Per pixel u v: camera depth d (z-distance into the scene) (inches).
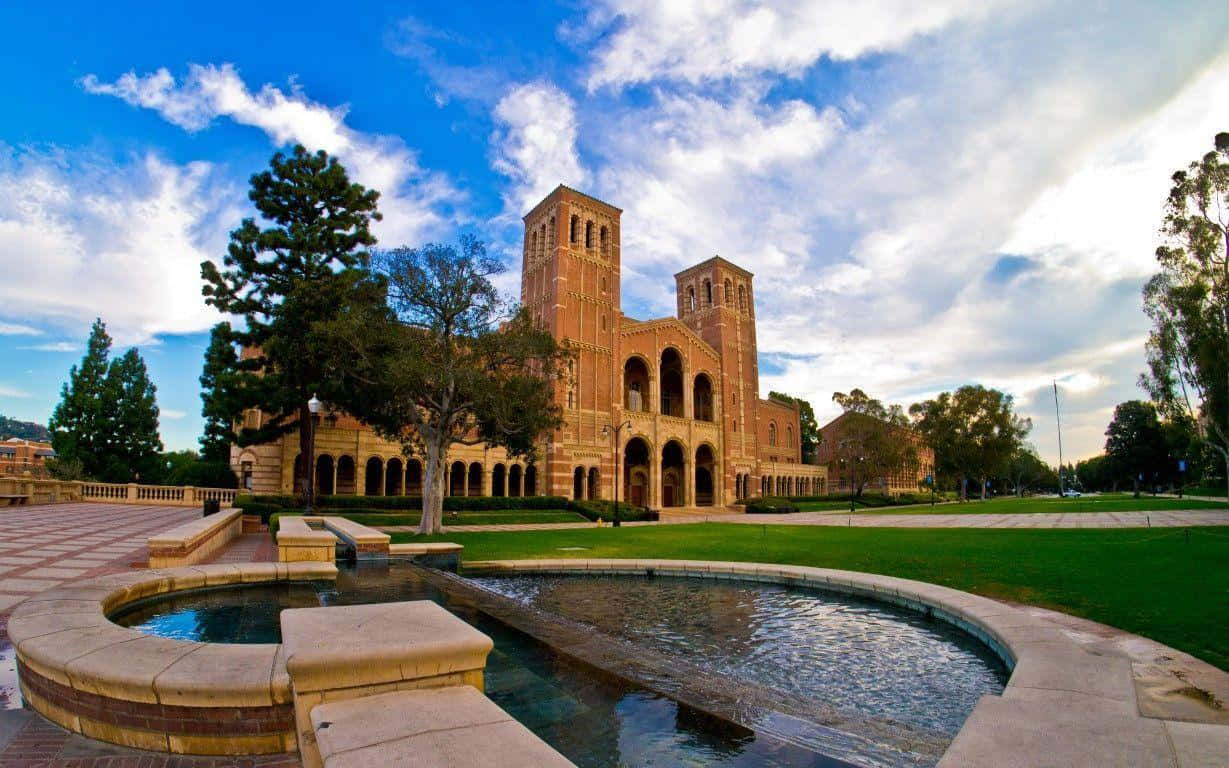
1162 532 936.3
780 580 586.2
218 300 1255.5
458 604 407.5
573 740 188.7
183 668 196.7
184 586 398.0
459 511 1737.2
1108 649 280.4
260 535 967.0
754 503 2551.7
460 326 1126.4
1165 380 1619.1
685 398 2628.0
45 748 185.3
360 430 1737.2
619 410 2341.3
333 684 150.6
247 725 184.5
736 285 2979.8
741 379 2925.7
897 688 294.2
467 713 143.3
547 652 293.1
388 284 1151.6
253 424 1749.5
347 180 1338.6
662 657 301.6
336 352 1124.5
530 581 613.3
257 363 1306.6
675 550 827.4
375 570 545.3
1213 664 305.9
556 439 2105.1
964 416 3405.5
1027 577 550.6
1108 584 502.6
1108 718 184.7
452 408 1173.7
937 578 572.4
